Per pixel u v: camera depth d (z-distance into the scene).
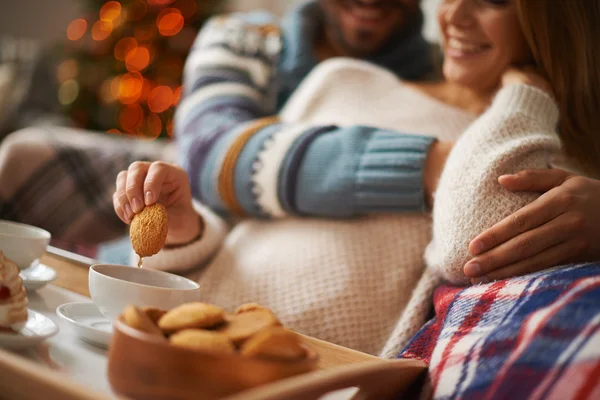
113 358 0.44
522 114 0.85
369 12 1.31
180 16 3.06
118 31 3.08
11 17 4.46
